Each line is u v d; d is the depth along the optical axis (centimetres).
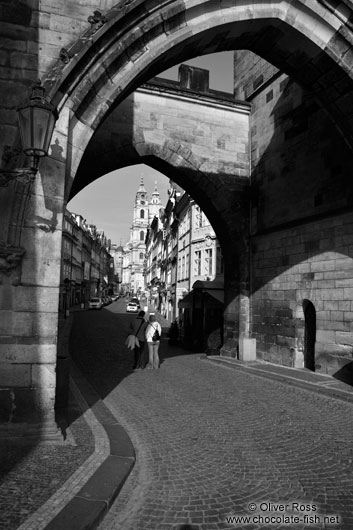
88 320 3738
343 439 666
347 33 889
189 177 1586
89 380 1106
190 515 416
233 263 1656
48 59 640
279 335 1433
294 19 886
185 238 3359
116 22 663
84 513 384
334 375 1173
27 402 587
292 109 1417
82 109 673
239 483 494
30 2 646
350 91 978
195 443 636
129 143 1494
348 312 1141
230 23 833
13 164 591
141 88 1520
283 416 802
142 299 10219
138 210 13912
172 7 741
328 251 1223
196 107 1603
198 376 1238
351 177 1151
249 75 1689
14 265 593
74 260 6144
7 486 433
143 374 1240
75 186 1513
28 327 596
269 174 1532
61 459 513
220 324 1961
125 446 580
